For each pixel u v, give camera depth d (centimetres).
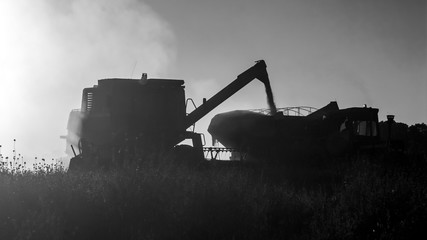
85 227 1185
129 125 2836
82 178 1445
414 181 1558
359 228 1252
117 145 2575
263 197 1387
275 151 3300
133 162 1516
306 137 3353
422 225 1259
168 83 2944
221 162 2475
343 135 3303
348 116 3347
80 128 2900
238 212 1264
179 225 1200
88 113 2931
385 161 2702
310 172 2364
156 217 1214
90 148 2478
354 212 1309
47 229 1132
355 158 2850
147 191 1305
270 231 1245
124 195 1282
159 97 2916
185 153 2594
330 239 1193
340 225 1233
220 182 1408
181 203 1278
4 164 1648
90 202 1266
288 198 1422
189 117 3183
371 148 3222
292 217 1317
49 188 1338
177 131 2906
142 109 2875
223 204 1274
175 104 2938
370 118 3397
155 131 2855
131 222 1209
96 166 2078
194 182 1377
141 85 2900
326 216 1304
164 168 1535
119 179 1374
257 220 1257
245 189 1415
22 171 1602
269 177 2122
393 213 1303
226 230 1204
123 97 2872
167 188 1344
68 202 1259
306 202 1434
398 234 1221
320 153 3256
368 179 1510
